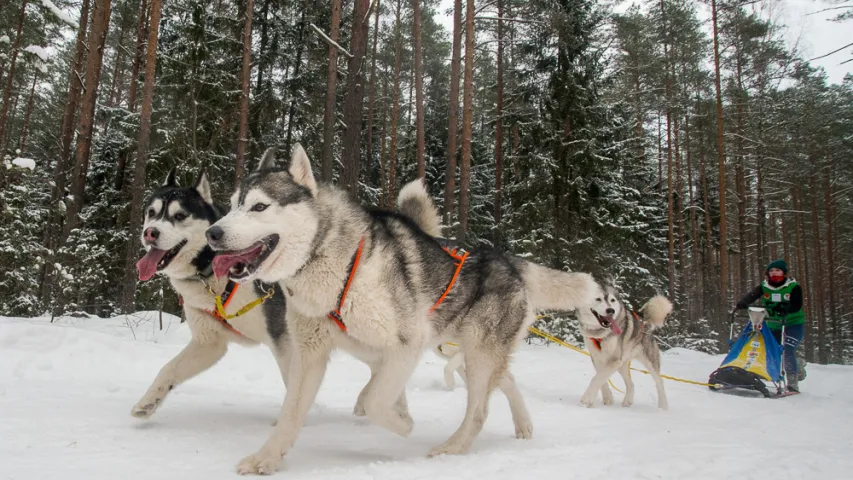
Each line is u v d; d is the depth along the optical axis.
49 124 23.02
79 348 6.19
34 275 11.65
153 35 11.05
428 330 3.30
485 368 3.61
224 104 14.88
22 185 10.57
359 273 2.98
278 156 18.12
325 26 18.12
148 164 14.66
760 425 4.62
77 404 3.92
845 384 8.97
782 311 7.80
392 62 25.45
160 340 8.17
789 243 31.77
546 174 15.39
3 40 11.25
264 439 3.29
